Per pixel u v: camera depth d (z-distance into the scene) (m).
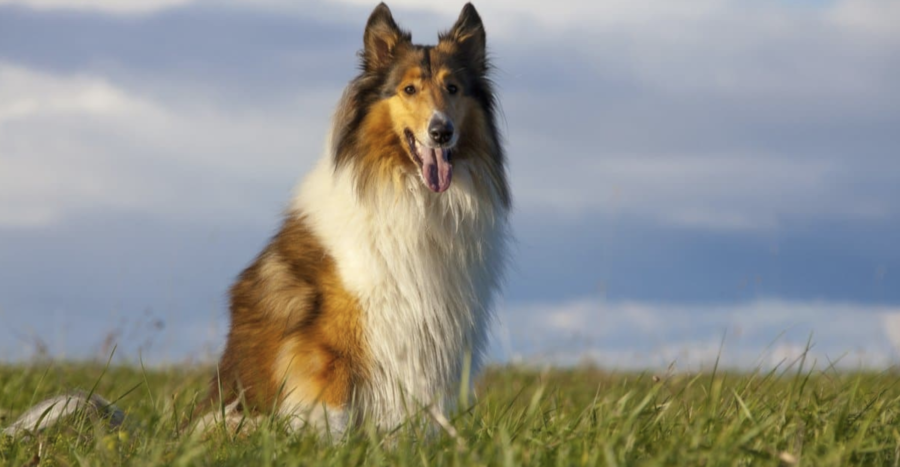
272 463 5.29
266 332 7.36
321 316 7.13
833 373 8.39
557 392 9.14
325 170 7.62
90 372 12.91
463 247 7.40
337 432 6.71
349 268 7.11
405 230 7.16
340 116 7.55
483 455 5.25
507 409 6.32
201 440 6.24
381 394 7.13
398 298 7.14
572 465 4.97
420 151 7.18
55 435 6.63
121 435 6.00
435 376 7.32
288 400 7.07
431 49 7.65
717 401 6.33
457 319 7.40
